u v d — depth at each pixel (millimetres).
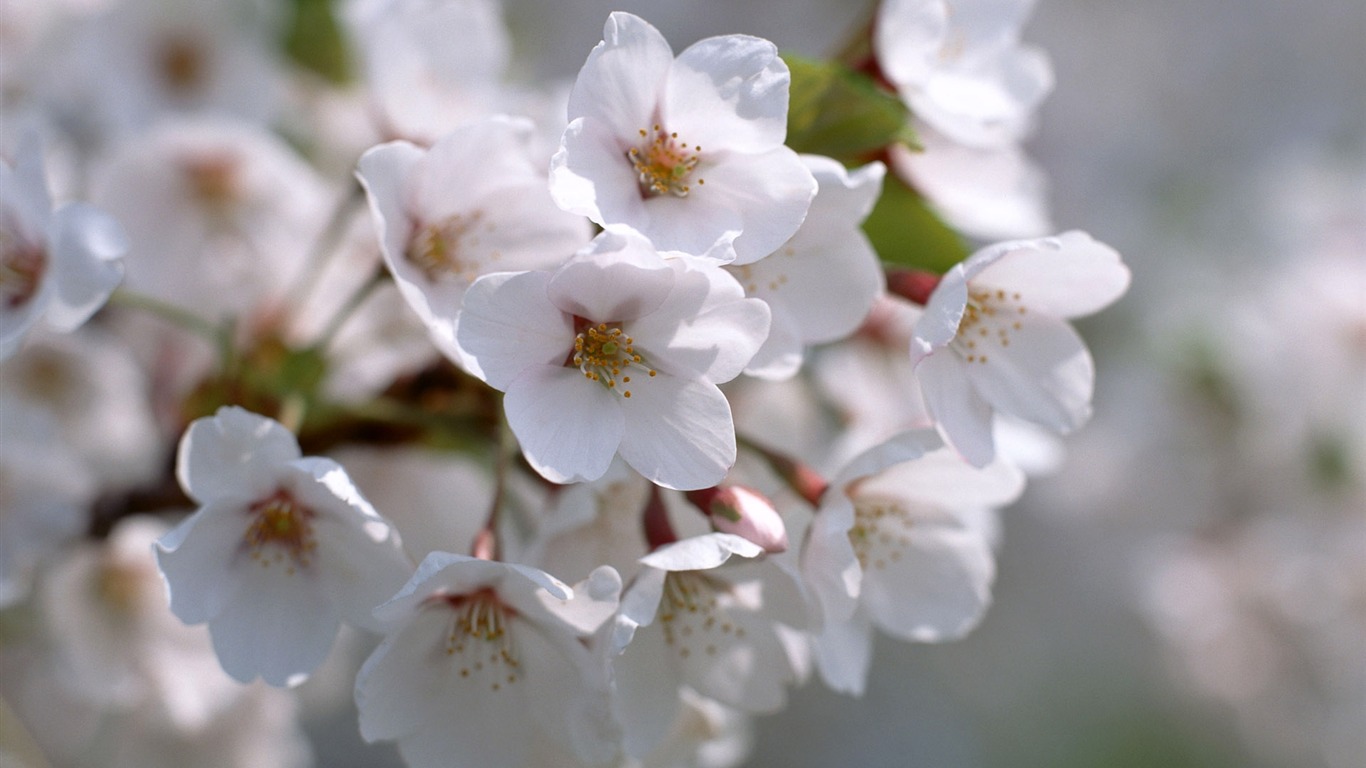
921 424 412
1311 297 566
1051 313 369
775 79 343
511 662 355
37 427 406
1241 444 588
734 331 341
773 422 420
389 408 380
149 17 464
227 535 354
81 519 406
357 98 469
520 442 336
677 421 343
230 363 387
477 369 337
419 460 405
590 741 348
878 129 361
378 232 349
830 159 362
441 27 427
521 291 338
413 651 352
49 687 437
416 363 390
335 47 469
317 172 468
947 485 372
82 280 362
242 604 354
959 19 392
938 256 375
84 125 476
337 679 467
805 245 355
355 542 353
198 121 434
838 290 355
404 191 354
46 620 418
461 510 403
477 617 353
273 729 434
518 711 357
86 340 432
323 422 386
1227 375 583
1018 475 369
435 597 350
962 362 363
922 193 382
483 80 430
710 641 364
